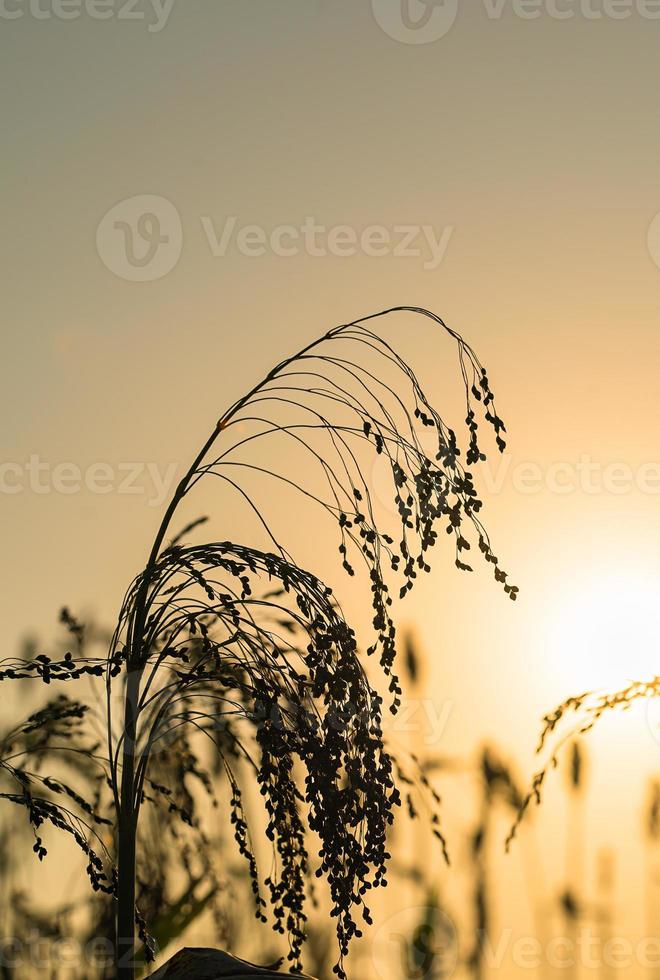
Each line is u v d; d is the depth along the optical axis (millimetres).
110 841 2107
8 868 2145
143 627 1578
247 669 1581
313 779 1501
